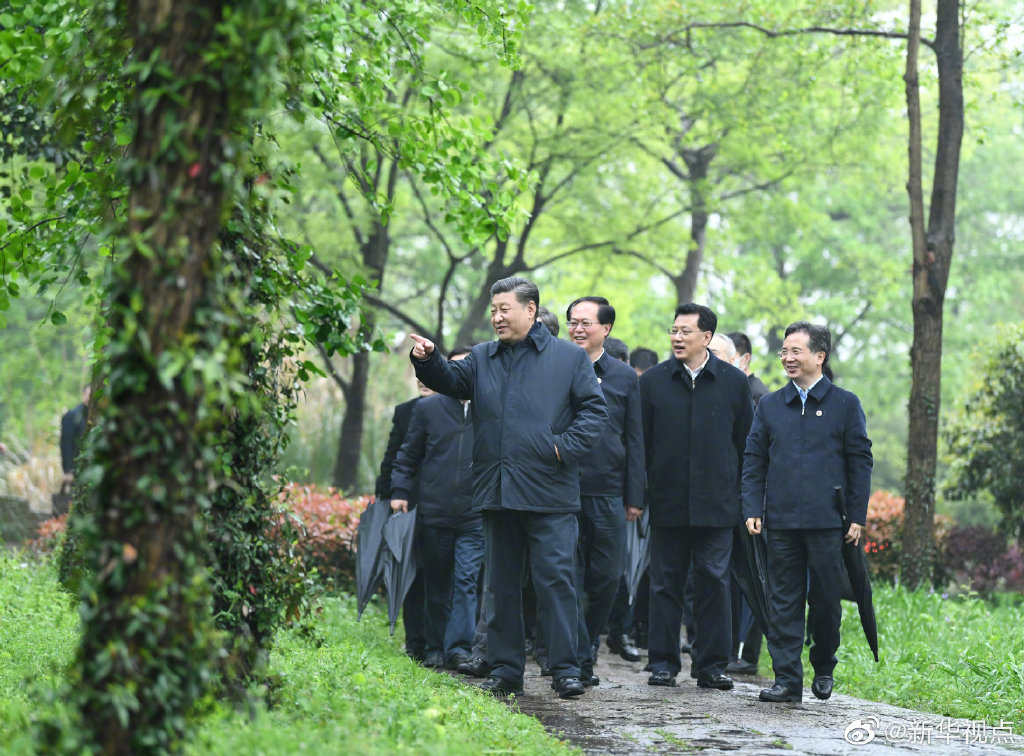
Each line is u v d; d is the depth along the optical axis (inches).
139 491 170.4
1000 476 784.3
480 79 879.7
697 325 377.1
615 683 377.7
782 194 1140.5
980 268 1723.7
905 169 1133.1
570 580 331.0
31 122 414.6
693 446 371.2
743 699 345.4
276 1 178.5
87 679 170.9
